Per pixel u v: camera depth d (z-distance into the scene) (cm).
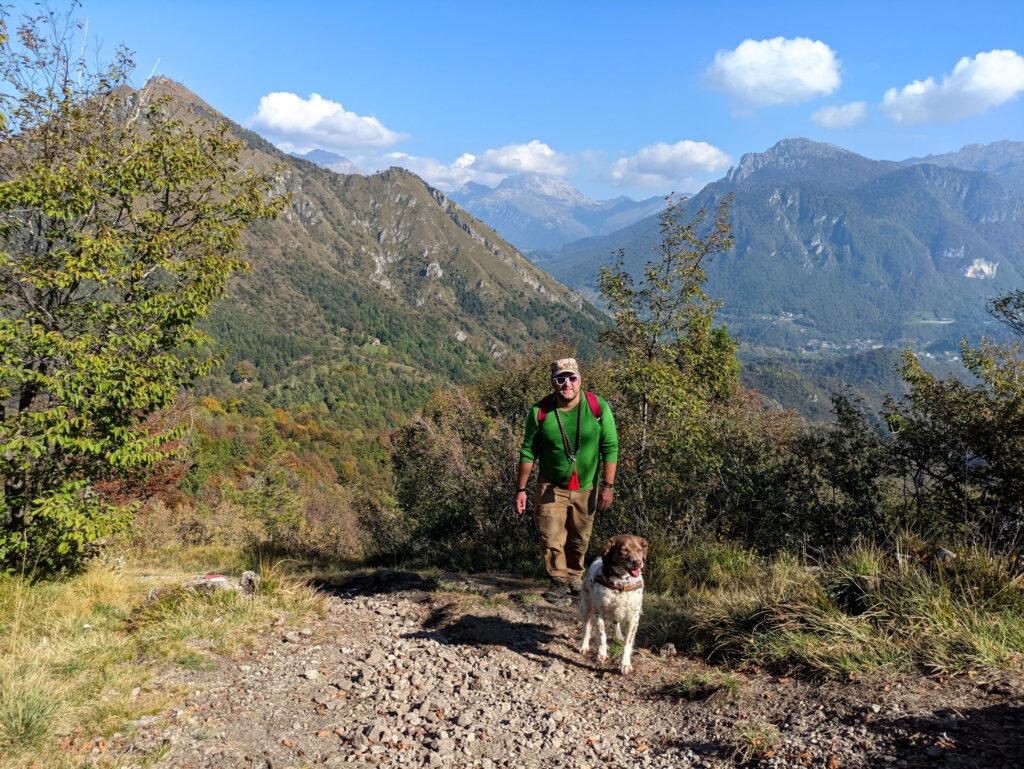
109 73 746
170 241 724
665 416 1074
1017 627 375
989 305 986
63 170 666
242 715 366
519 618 568
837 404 999
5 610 546
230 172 792
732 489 1010
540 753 332
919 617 403
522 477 469
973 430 866
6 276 671
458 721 363
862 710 326
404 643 509
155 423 1007
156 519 1798
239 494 3488
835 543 923
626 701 397
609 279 1134
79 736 327
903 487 971
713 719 353
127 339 678
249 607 554
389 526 1881
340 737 348
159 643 464
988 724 292
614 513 1085
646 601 601
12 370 614
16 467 661
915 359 966
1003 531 822
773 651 415
